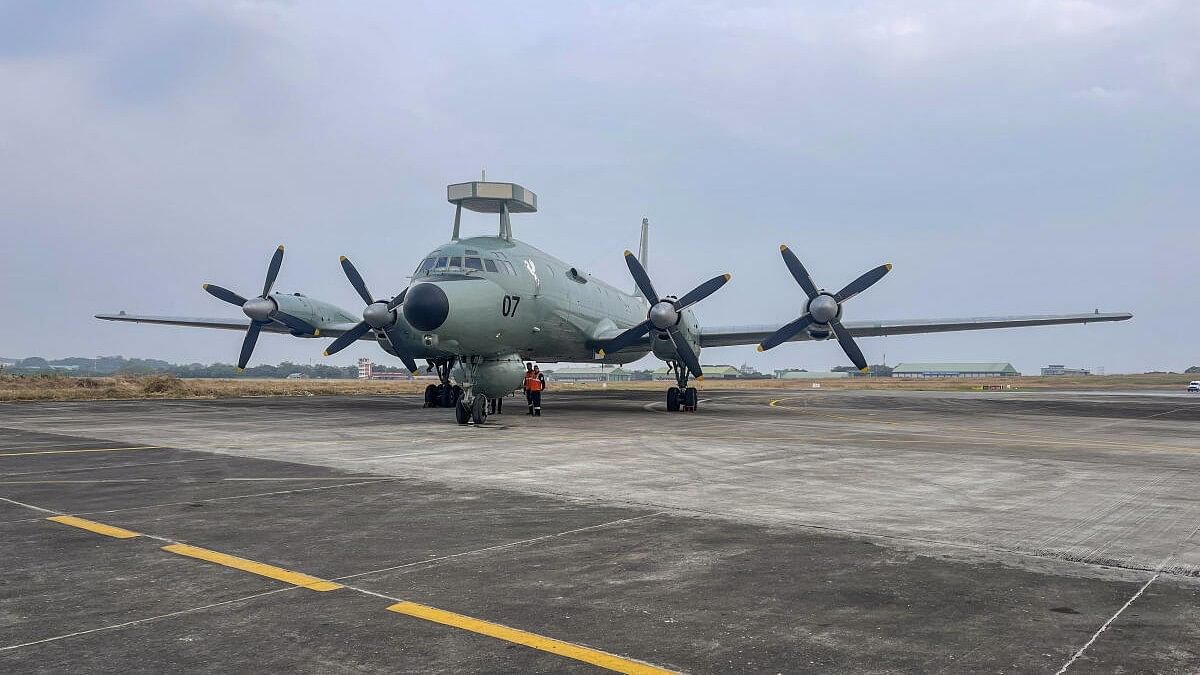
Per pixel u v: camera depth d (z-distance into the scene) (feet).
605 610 17.72
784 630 16.40
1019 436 63.82
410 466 42.32
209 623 16.70
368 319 87.15
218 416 83.35
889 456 47.98
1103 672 14.14
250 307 101.24
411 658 14.80
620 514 28.99
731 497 32.78
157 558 22.22
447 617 17.19
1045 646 15.46
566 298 90.48
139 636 15.88
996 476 39.32
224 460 44.78
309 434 61.62
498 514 28.91
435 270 77.10
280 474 39.17
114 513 28.84
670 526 26.86
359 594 18.88
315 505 30.60
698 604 18.15
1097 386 305.32
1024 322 103.60
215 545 23.85
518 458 46.06
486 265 77.92
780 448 52.29
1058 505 31.12
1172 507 30.73
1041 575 20.68
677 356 92.99
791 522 27.61
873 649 15.30
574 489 34.73
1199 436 64.75
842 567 21.48
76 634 15.98
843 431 67.77
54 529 26.07
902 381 447.01
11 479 37.37
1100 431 70.08
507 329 79.61
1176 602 18.37
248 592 18.97
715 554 22.91
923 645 15.52
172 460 44.73
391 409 98.22
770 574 20.76
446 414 87.51
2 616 17.07
